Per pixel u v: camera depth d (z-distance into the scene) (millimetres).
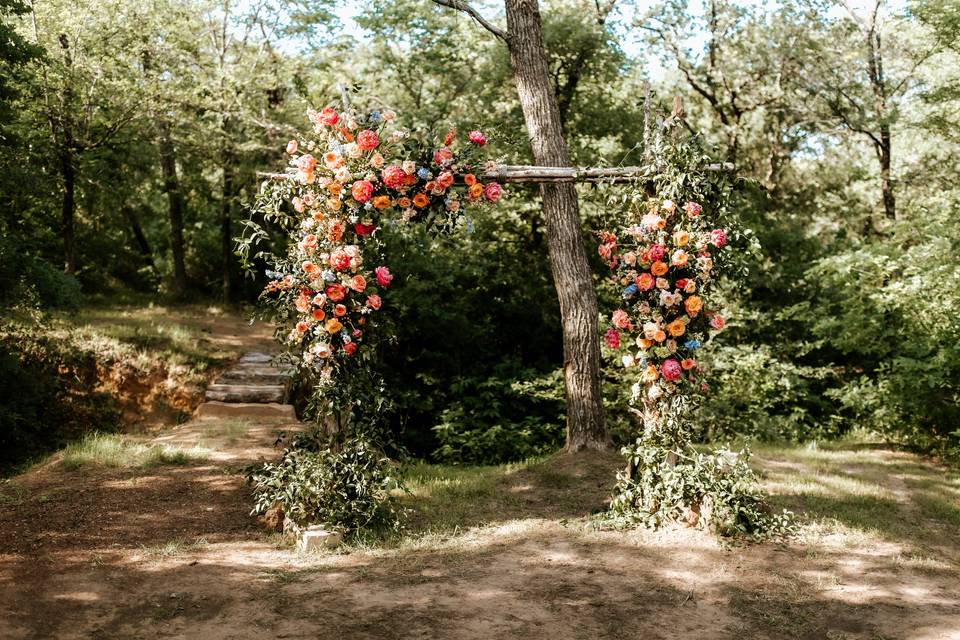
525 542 5672
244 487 6988
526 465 8562
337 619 4152
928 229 9664
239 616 4172
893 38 15836
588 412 8578
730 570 5098
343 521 5773
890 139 16969
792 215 16828
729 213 5992
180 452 8039
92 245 18672
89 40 13891
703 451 8406
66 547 5219
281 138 16547
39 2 13617
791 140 18062
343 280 5828
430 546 5594
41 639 3803
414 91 15375
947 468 8727
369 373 6109
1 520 5719
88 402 11312
